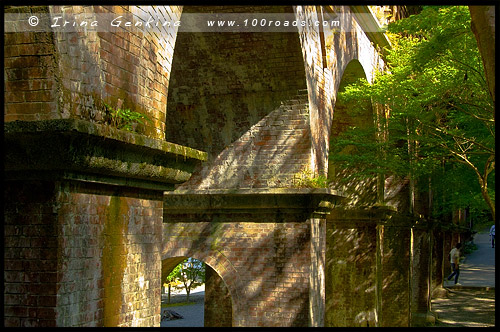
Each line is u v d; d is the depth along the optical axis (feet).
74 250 18.35
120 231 20.59
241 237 41.27
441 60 42.65
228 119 42.16
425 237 82.48
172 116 43.11
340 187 57.88
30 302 17.70
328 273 57.62
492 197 63.16
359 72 55.06
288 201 39.32
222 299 61.05
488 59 21.06
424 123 47.70
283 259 39.91
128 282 20.95
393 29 44.60
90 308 18.93
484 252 151.12
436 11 41.29
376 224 57.36
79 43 18.74
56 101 17.83
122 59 20.59
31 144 17.30
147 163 20.57
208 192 40.93
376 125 54.70
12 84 18.07
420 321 74.38
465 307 86.84
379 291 58.65
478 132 48.70
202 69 40.73
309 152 40.22
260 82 40.22
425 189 72.43
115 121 19.72
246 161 41.73
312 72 40.65
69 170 17.90
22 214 18.04
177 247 42.52
